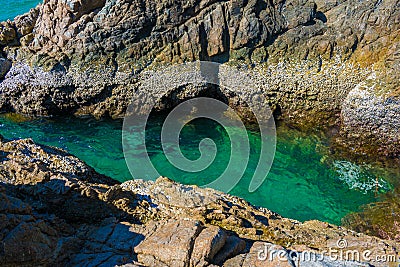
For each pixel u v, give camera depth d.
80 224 6.98
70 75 12.34
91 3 12.50
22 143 8.78
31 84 12.45
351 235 7.49
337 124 11.77
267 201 9.93
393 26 11.46
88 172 8.56
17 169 7.55
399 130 10.70
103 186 7.89
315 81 11.85
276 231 7.29
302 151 11.34
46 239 6.03
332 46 11.88
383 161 10.79
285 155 11.25
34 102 12.54
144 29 12.20
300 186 10.32
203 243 6.23
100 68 12.32
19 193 7.17
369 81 11.27
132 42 12.27
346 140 11.30
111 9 12.12
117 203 7.36
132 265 6.00
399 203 9.66
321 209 9.69
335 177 10.52
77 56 12.37
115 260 6.11
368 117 10.99
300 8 12.01
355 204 9.76
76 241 6.48
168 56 12.30
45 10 12.84
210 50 12.33
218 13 12.11
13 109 12.84
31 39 13.15
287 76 12.04
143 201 7.67
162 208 7.59
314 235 7.28
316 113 11.98
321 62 11.95
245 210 7.82
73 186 7.22
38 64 12.44
